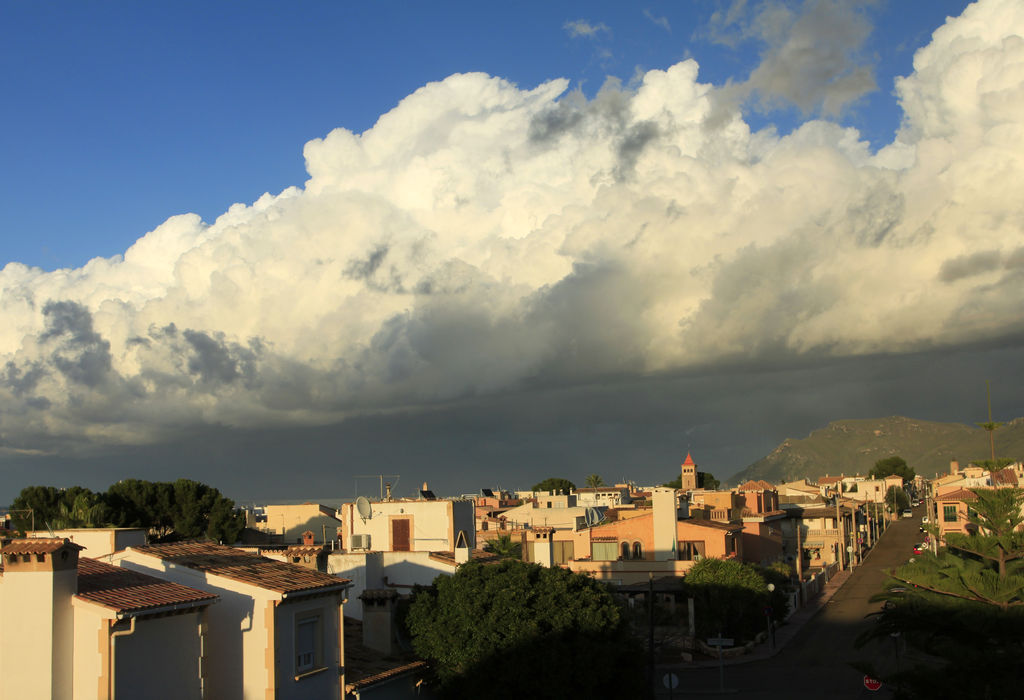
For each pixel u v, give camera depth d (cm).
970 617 3822
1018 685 3566
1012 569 4466
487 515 12681
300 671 3120
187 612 2848
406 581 4509
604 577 7981
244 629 2997
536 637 3609
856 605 9125
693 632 6881
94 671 2550
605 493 14912
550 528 5488
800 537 12800
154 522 10456
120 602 2605
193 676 2877
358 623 4241
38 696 2509
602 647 3638
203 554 3362
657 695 5409
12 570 2564
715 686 5716
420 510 5931
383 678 3469
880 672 5934
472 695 3600
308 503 13100
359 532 6025
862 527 14775
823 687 5562
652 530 8081
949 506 10131
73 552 2616
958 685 3619
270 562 3438
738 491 12312
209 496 10769
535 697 3575
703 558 7556
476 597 3706
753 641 7125
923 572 4353
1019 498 4547
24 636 2538
